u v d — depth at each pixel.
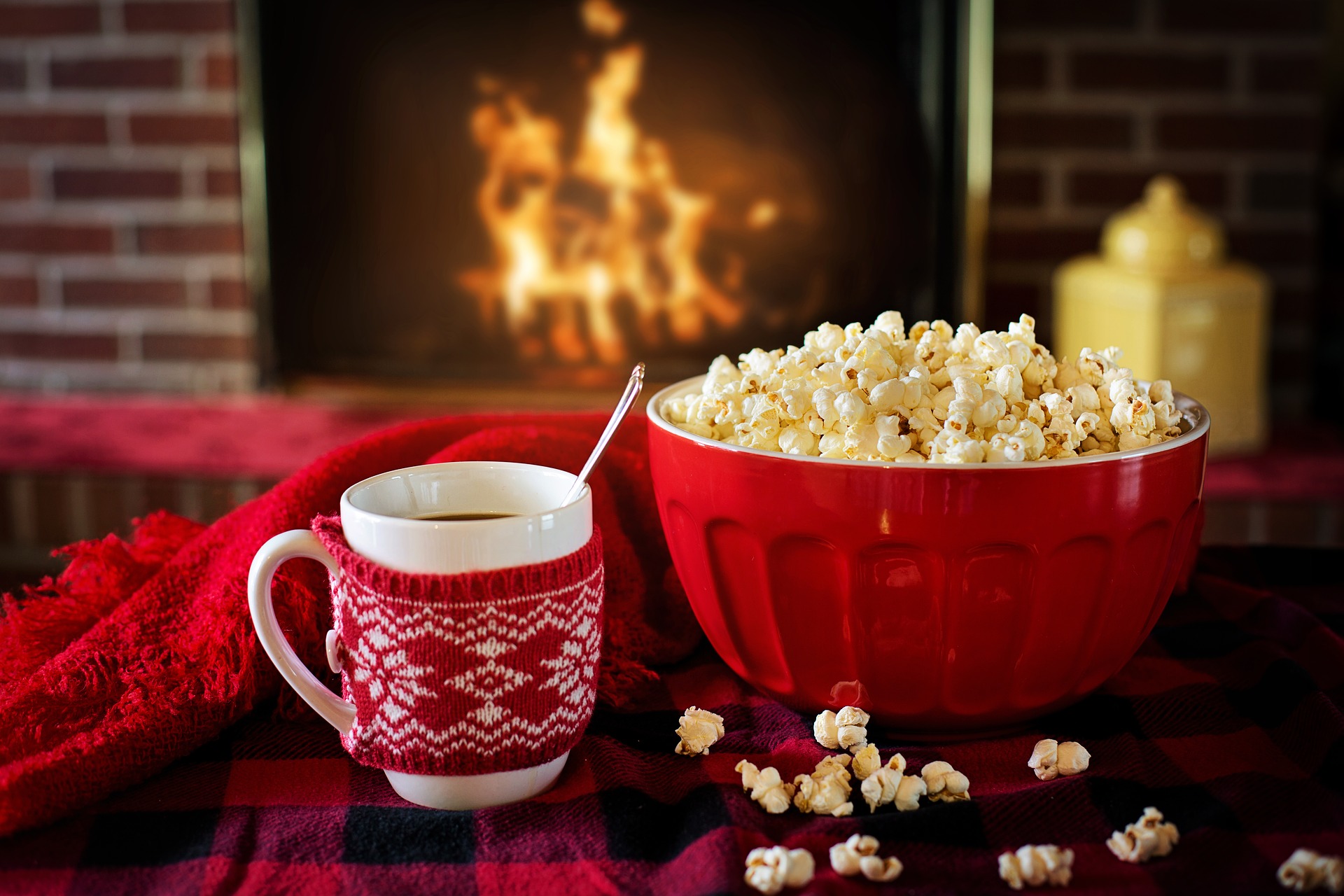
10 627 1.35
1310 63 2.77
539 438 1.52
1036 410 1.15
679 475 1.20
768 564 1.15
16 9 2.79
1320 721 1.18
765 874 0.97
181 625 1.31
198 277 2.86
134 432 2.76
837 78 2.73
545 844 1.05
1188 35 2.77
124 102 2.82
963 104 2.71
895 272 2.78
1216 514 2.64
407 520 1.05
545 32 2.75
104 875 1.03
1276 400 2.87
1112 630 1.16
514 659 1.06
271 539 1.12
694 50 2.75
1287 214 2.81
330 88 2.77
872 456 1.13
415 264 2.82
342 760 1.22
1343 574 1.66
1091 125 2.79
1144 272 2.64
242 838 1.07
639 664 1.36
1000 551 1.09
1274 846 1.03
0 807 1.06
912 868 1.02
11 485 2.67
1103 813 1.09
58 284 2.88
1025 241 2.83
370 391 2.85
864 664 1.16
